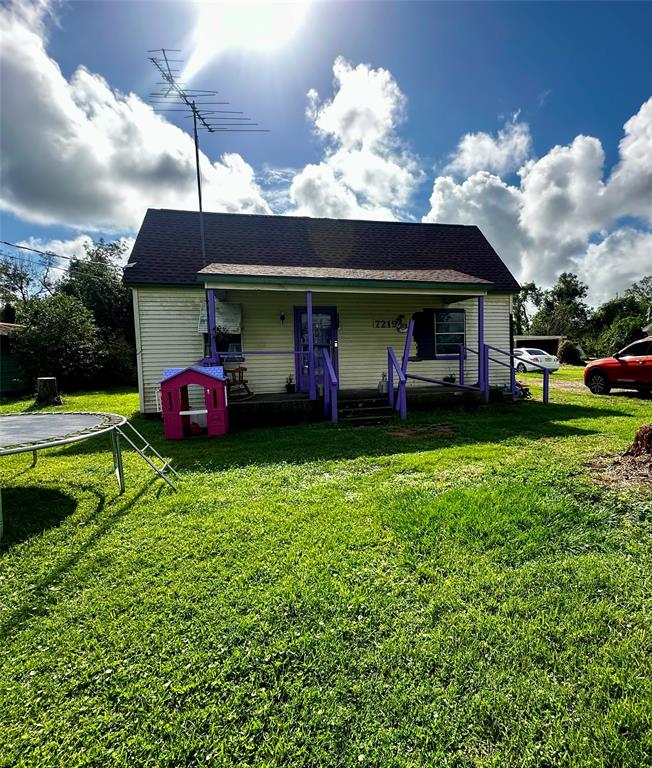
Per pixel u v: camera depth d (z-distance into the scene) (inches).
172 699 64.3
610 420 287.9
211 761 54.3
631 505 132.0
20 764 54.7
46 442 135.8
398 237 461.7
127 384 674.2
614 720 58.7
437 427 279.7
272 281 295.4
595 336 1505.9
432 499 141.8
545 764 53.2
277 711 61.6
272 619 82.0
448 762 53.6
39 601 90.8
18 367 587.8
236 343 368.8
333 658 71.5
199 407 349.7
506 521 121.6
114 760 54.9
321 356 389.1
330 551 108.3
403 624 79.5
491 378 425.7
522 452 203.8
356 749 55.4
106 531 125.3
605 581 92.7
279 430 285.4
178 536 120.0
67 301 619.2
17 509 145.1
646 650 72.1
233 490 160.2
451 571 98.1
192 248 384.5
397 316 403.2
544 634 76.3
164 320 345.7
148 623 81.7
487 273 424.8
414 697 63.3
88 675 69.4
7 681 68.6
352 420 309.3
